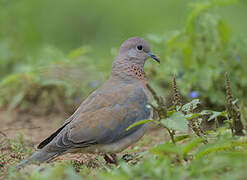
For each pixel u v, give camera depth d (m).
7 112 14.62
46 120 13.84
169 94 12.59
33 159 8.40
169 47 13.98
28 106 14.84
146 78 10.49
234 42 14.15
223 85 13.32
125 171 6.97
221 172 6.98
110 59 16.02
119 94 9.25
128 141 9.15
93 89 14.78
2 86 15.11
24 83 14.91
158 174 6.73
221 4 13.74
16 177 7.47
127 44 10.48
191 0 22.75
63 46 21.41
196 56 13.95
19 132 11.62
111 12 23.34
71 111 14.54
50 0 23.23
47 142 9.13
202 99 13.16
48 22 22.39
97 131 8.80
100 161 9.13
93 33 22.48
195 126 8.32
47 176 7.15
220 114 8.28
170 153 7.61
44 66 15.70
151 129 12.74
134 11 23.12
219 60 13.79
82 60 15.81
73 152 8.93
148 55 10.60
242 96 13.23
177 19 21.27
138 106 9.23
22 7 19.98
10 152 10.05
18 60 18.20
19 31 19.55
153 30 20.56
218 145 7.34
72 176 7.18
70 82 14.82
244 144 7.40
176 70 13.82
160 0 23.48
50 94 14.91
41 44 19.94
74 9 23.22
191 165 7.21
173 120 7.69
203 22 13.89
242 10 21.12
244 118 8.42
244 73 13.65
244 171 6.38
